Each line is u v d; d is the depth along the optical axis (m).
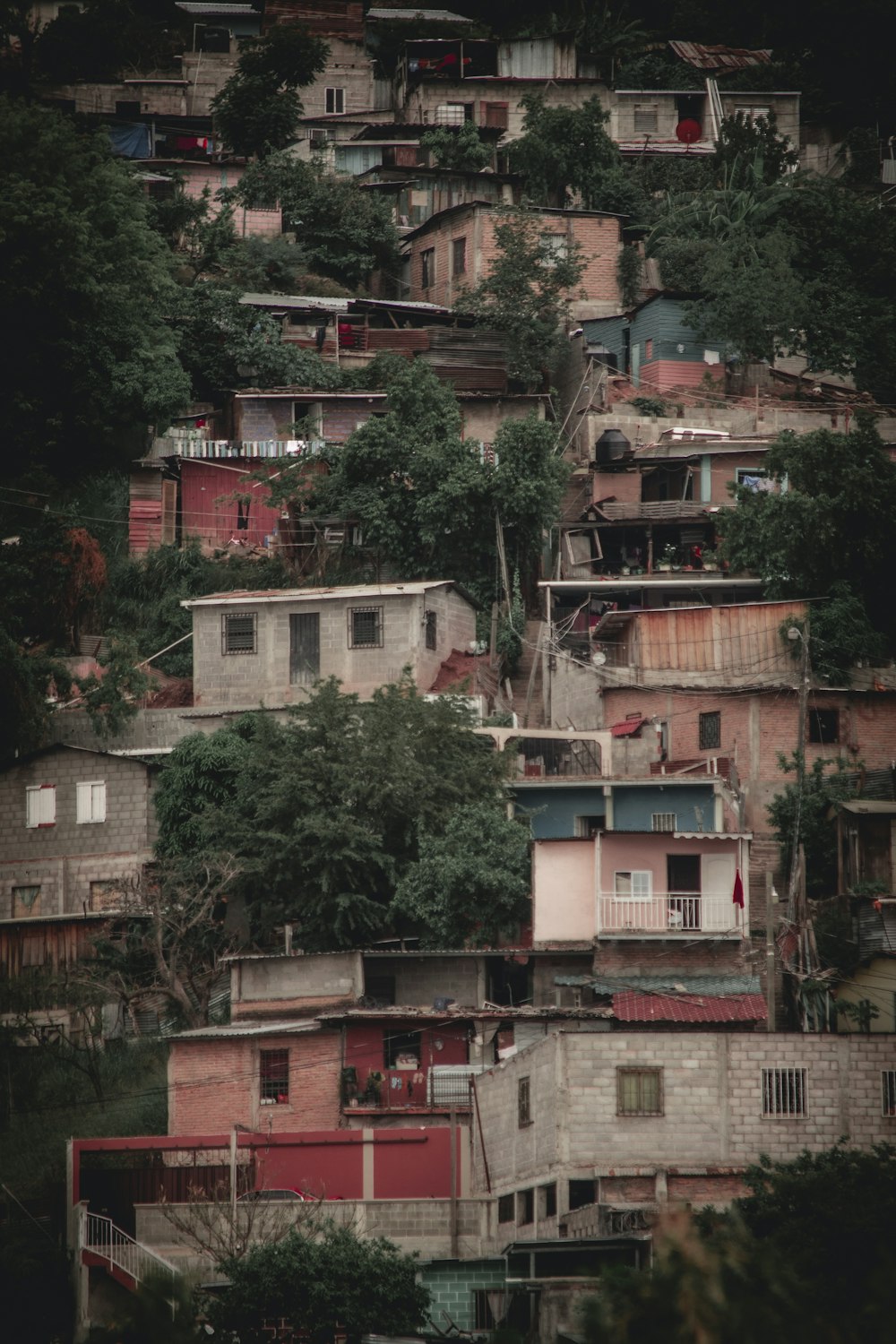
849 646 62.59
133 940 55.81
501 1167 42.44
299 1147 44.75
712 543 72.06
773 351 87.00
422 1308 38.00
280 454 77.56
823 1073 39.66
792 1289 17.20
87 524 76.31
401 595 65.12
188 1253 43.19
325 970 50.31
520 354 85.00
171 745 63.81
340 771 53.91
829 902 52.84
